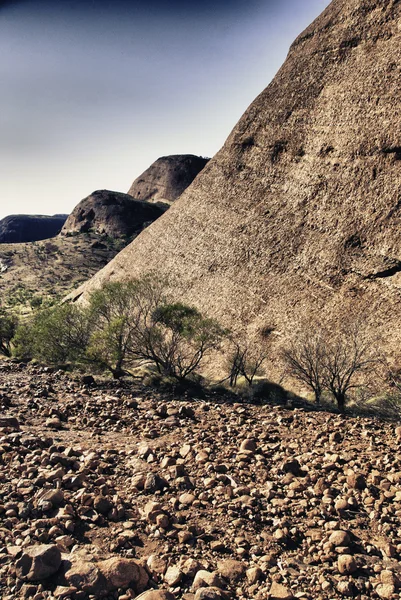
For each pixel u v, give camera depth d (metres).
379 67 25.83
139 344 18.86
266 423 9.66
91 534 4.26
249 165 34.06
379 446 7.89
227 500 5.24
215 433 8.48
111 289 21.88
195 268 33.94
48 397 11.76
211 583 3.62
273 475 6.20
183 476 5.74
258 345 24.61
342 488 5.89
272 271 27.11
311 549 4.39
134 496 5.19
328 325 21.86
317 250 24.88
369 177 23.92
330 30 31.08
